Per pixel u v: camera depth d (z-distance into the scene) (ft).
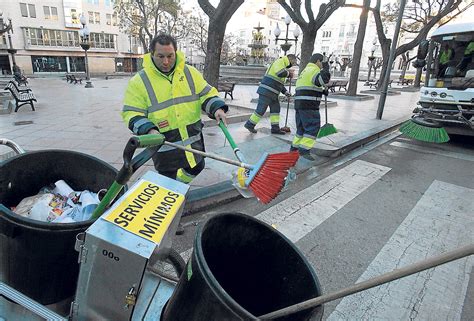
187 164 9.64
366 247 11.23
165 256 5.75
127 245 4.27
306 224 12.57
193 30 131.34
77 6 151.33
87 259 4.44
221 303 4.06
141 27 108.27
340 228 12.42
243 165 7.13
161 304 5.65
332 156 21.66
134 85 8.73
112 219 4.58
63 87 61.21
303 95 18.61
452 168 20.65
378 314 8.19
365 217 13.42
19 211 5.91
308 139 19.19
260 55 100.83
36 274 5.10
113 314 4.65
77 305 4.76
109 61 170.50
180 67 9.03
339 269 9.95
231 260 5.82
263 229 5.65
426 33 67.05
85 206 5.85
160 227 4.72
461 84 24.59
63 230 4.82
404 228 12.64
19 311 4.93
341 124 30.91
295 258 5.52
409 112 41.75
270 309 5.79
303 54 42.55
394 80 131.13
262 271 5.90
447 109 24.72
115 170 6.73
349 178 17.94
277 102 24.63
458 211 14.38
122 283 4.42
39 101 38.83
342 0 39.47
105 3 160.66
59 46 152.35
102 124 26.16
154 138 5.30
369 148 24.82
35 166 6.54
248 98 47.78
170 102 8.95
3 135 21.57
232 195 14.19
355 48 55.26
